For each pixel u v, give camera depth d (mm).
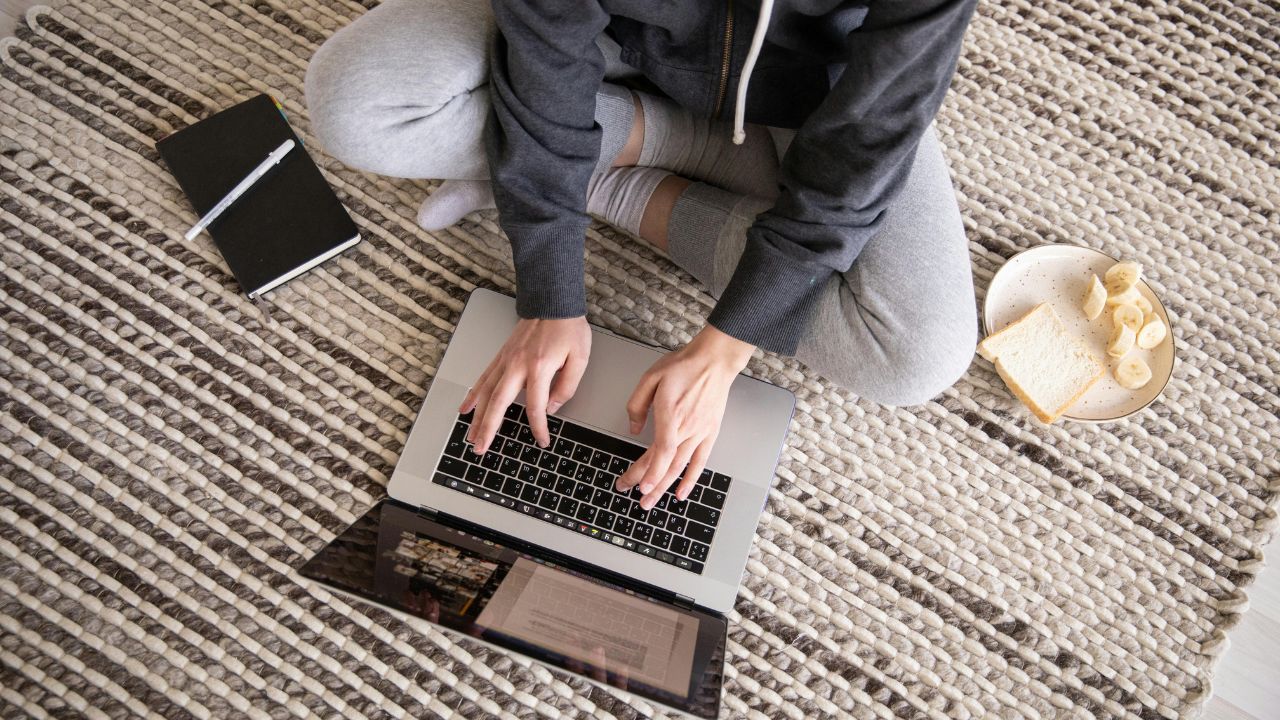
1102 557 1239
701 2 960
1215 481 1265
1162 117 1379
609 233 1319
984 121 1374
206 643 1160
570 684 1172
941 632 1210
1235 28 1402
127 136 1310
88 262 1268
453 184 1244
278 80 1340
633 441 1150
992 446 1268
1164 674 1204
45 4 1353
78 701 1133
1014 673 1199
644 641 979
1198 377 1294
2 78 1320
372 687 1161
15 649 1145
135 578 1177
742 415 1169
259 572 1187
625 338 1196
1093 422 1261
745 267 1006
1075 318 1269
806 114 1079
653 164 1242
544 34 905
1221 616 1226
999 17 1404
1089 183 1355
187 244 1274
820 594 1214
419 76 1051
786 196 996
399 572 958
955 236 1111
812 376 1278
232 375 1246
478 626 904
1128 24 1404
